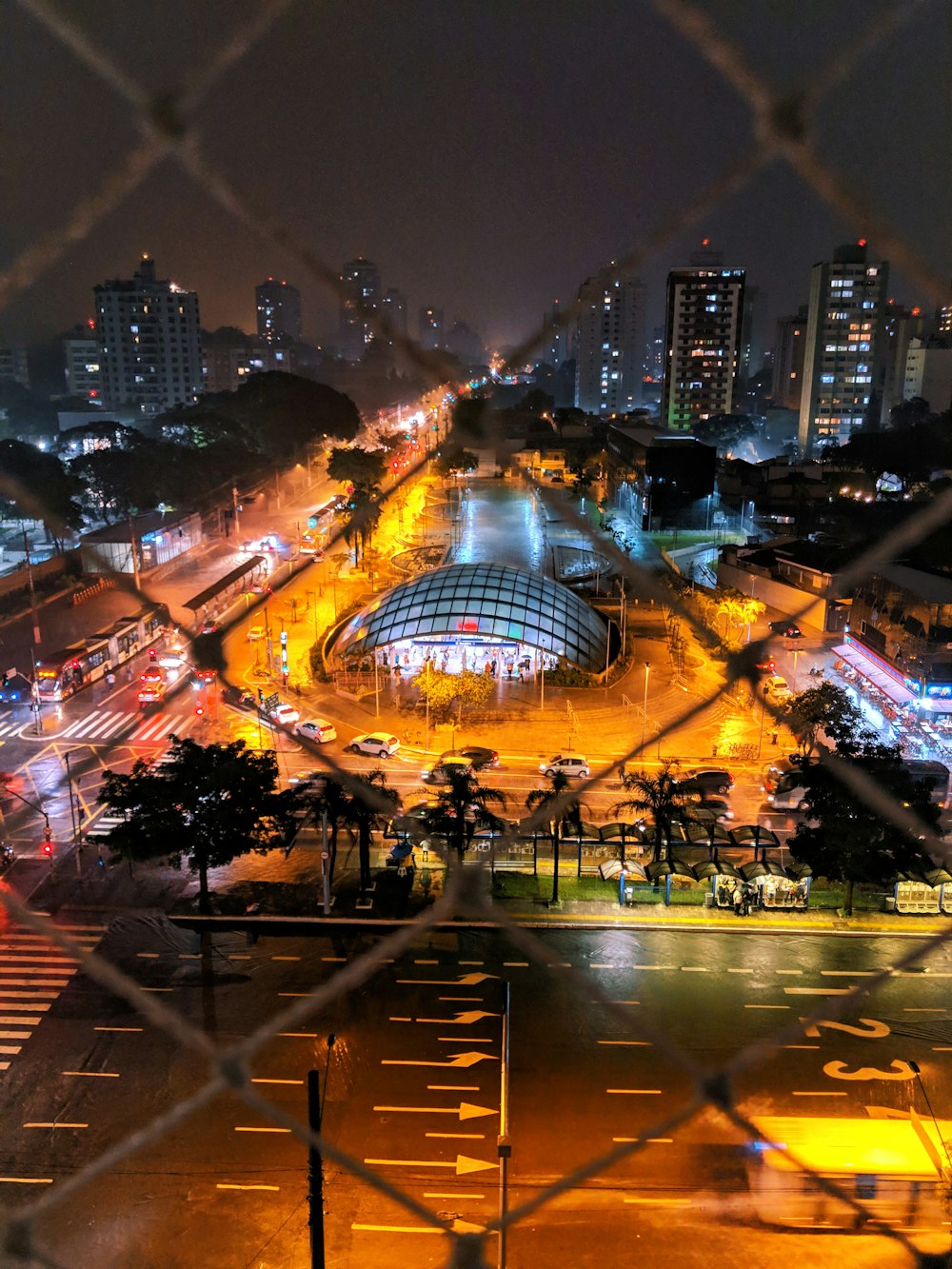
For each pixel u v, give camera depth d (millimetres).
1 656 74500
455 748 57656
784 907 41438
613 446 156375
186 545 108125
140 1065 31312
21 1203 25812
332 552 97125
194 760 40656
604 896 42219
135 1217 25625
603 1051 32219
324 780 43656
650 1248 24391
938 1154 27609
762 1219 25406
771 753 57188
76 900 41438
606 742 58781
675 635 76375
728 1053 31828
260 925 39688
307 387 172875
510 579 73812
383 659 71688
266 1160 27609
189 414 161250
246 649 76188
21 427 191000
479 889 8367
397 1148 27953
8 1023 33406
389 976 36250
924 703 57031
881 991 35500
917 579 61969
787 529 115125
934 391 183000
